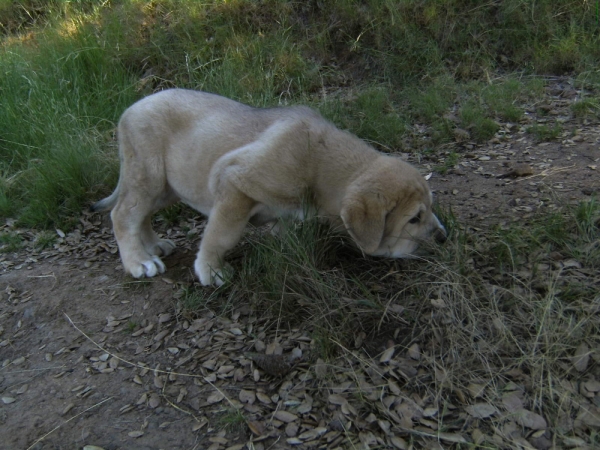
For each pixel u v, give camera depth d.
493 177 1.51
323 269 1.14
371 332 1.02
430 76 2.13
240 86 2.04
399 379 0.93
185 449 0.88
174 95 1.24
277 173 1.08
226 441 0.88
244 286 1.15
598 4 2.26
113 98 2.04
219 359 1.03
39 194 1.61
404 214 1.06
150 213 1.32
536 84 2.00
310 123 1.12
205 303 1.15
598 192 1.33
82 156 1.69
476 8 2.29
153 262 1.27
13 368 1.09
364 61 2.22
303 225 1.13
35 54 2.22
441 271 1.07
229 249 1.17
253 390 0.96
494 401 0.88
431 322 1.00
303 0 2.38
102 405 0.97
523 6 2.29
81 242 1.49
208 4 2.38
